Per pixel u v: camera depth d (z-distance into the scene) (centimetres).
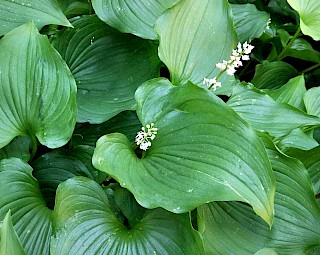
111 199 38
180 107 37
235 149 35
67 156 41
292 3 48
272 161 39
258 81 53
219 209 39
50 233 36
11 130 38
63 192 35
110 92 43
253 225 39
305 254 39
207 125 36
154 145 37
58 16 42
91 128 44
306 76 55
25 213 36
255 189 34
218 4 42
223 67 39
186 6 41
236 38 43
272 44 54
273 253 36
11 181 37
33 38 37
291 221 39
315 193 42
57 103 38
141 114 37
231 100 42
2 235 28
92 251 34
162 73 51
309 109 46
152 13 45
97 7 43
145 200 33
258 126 42
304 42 55
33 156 41
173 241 35
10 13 41
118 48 45
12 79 37
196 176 34
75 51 44
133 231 36
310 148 43
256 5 58
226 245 38
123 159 35
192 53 42
